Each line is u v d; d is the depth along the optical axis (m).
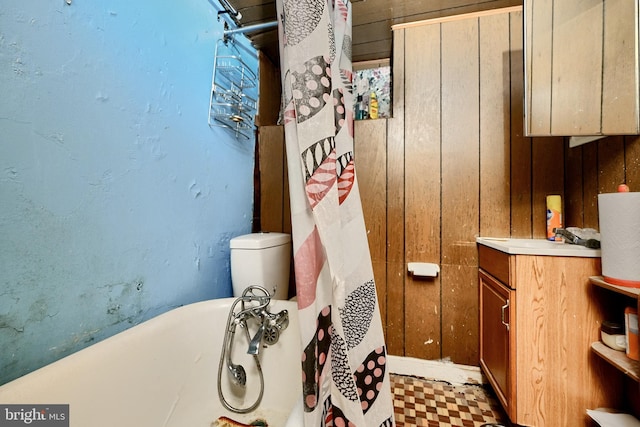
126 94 0.90
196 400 0.99
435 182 1.53
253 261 1.26
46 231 0.69
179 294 1.11
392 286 1.56
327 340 0.64
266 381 1.05
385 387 0.72
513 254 1.05
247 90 1.59
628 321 0.86
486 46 1.48
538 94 1.15
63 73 0.73
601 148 1.14
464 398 1.33
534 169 1.42
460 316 1.48
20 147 0.64
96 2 0.81
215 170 1.33
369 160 1.60
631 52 1.01
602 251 0.90
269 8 1.35
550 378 1.01
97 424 0.69
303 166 0.64
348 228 0.72
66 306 0.73
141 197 0.95
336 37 0.97
